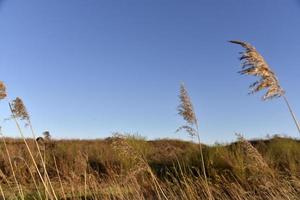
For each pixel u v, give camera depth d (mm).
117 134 8781
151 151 17203
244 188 10609
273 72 5969
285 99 6027
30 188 10812
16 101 8062
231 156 12812
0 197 9711
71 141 23469
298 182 9711
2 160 14008
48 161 14992
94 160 15828
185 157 14469
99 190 11078
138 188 10164
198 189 10867
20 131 8172
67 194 10516
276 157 13719
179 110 8859
